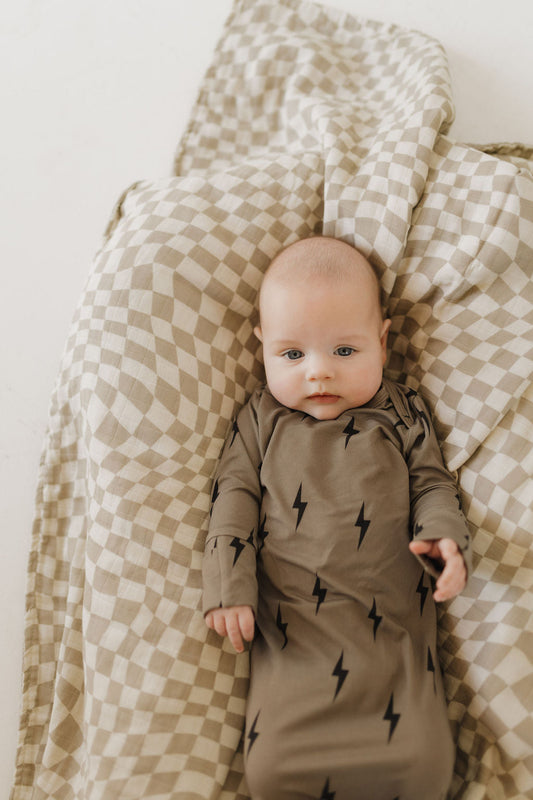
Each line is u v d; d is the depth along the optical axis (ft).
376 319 3.14
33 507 3.76
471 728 2.79
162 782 2.63
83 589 3.13
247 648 2.98
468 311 3.22
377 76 4.17
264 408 3.21
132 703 2.74
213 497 3.09
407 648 2.67
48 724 3.09
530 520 2.81
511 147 3.77
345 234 3.37
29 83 4.83
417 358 3.34
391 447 3.03
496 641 2.76
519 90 4.34
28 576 3.31
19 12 5.04
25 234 4.44
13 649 3.43
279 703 2.59
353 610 2.72
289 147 4.02
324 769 2.45
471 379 3.11
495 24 4.50
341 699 2.55
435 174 3.34
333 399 3.06
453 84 4.37
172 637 2.84
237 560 2.80
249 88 4.25
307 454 2.99
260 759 2.50
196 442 3.19
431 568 2.53
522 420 3.00
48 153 4.64
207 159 4.22
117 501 3.01
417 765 2.42
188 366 3.25
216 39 4.80
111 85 4.77
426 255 3.29
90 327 3.26
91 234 4.43
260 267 3.43
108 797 2.60
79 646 3.06
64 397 3.40
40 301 4.27
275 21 4.40
